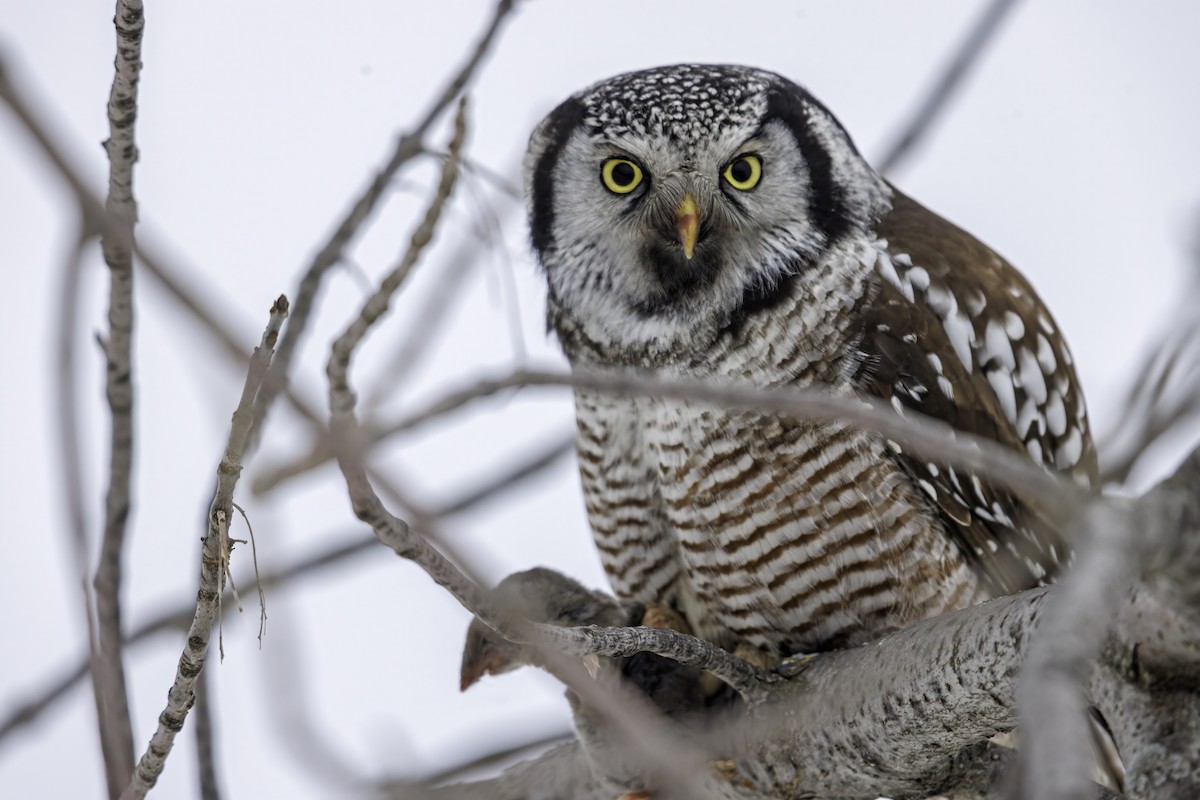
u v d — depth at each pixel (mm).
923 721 7984
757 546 10375
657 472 10703
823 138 11180
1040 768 3172
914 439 4918
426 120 9039
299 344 9102
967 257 11320
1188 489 4293
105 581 8625
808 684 8664
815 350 10578
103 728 8125
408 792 7297
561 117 11523
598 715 8797
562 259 11469
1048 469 11328
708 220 10703
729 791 8930
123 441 8672
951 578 10297
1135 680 5969
